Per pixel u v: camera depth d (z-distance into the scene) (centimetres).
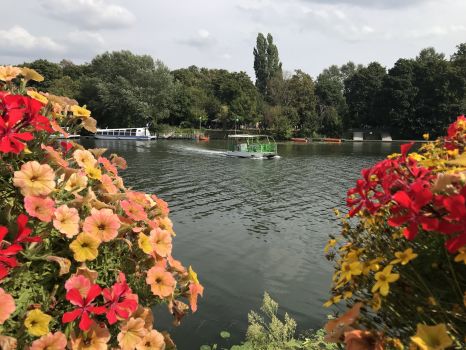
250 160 3462
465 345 140
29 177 196
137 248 234
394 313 163
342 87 8988
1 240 169
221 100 7612
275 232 1330
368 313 176
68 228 194
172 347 239
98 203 221
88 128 260
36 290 190
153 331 210
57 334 178
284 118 6644
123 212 238
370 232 187
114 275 222
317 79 8281
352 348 145
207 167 2931
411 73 7006
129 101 6012
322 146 5406
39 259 188
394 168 175
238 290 866
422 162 188
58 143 251
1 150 184
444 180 137
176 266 249
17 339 176
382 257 164
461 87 6612
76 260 196
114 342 211
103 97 6084
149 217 261
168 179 2386
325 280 930
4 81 242
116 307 192
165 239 242
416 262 158
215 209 1658
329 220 1493
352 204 184
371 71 7875
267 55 8850
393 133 7212
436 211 145
